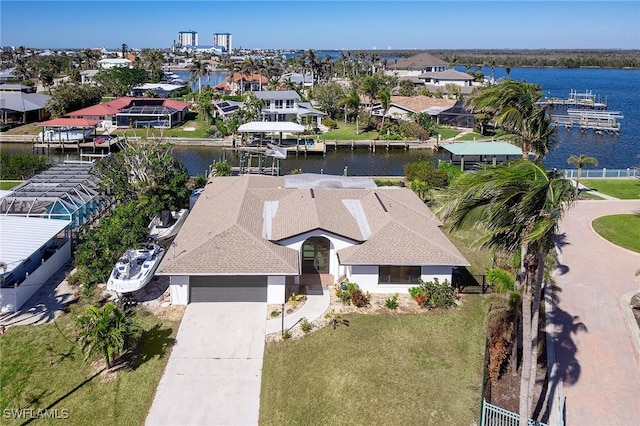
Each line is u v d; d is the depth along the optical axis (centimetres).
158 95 13100
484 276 3319
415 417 2214
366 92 10150
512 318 2638
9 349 2620
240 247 3131
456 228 1894
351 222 3550
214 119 10006
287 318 2927
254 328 2828
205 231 3347
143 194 4038
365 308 3053
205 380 2420
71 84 11319
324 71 17325
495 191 1731
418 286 3212
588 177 6366
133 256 3316
